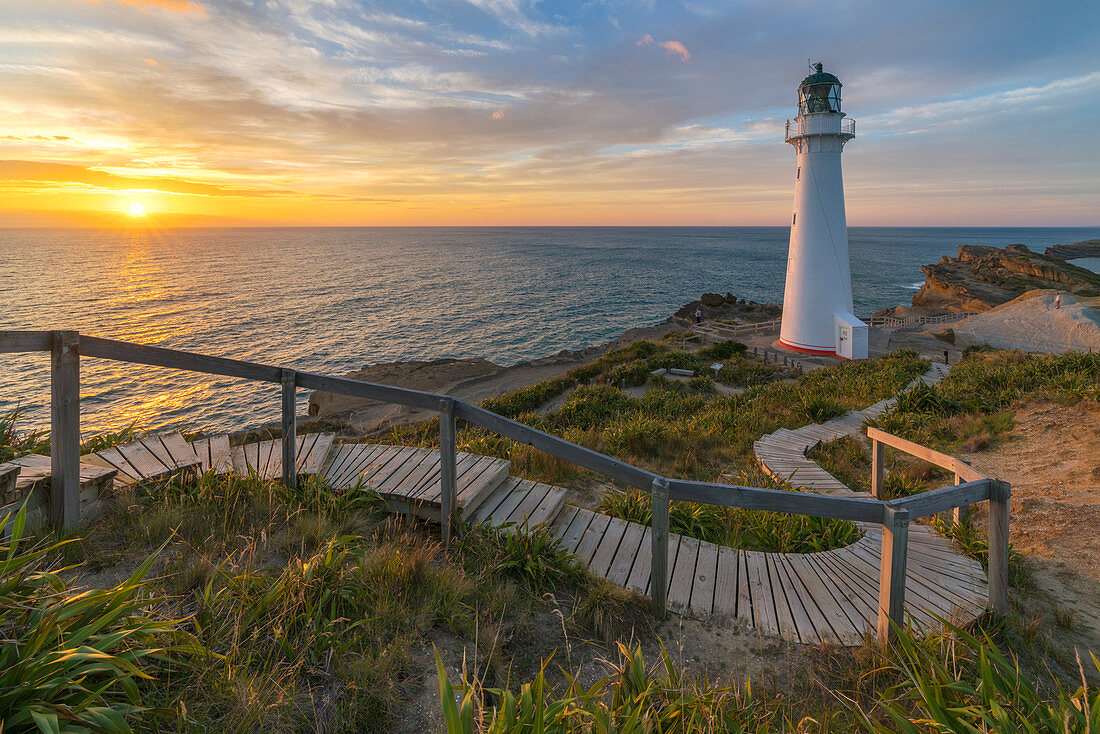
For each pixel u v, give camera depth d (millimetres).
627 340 45000
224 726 2197
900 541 3295
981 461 8180
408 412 23844
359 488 4707
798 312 31719
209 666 2408
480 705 2143
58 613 2080
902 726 2348
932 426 9898
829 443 9648
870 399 13047
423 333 53500
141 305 67562
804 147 29906
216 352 44125
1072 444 7879
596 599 3643
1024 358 15711
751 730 2551
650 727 2238
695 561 4609
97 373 35375
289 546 3770
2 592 2135
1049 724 2248
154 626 2256
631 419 12000
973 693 2518
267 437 10234
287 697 2369
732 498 3504
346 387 4492
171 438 5348
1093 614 4027
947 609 3914
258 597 2938
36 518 3494
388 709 2529
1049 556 4879
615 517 5559
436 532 4512
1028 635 3672
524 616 3500
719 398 16031
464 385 31453
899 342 36312
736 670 3324
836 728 2682
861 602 4105
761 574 4480
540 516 4762
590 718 2352
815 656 3480
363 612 3137
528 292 85062
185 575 3154
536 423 13578
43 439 5383
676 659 3404
